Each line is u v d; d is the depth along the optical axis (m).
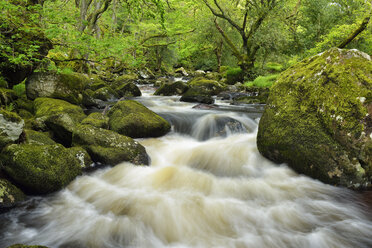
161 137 5.63
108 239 2.49
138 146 4.36
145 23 19.25
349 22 15.53
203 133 5.79
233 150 4.68
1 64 6.04
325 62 3.73
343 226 2.63
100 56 7.02
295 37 16.98
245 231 2.60
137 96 11.52
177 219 2.80
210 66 29.86
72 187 3.41
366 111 3.10
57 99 6.62
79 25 10.62
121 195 3.30
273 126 4.05
